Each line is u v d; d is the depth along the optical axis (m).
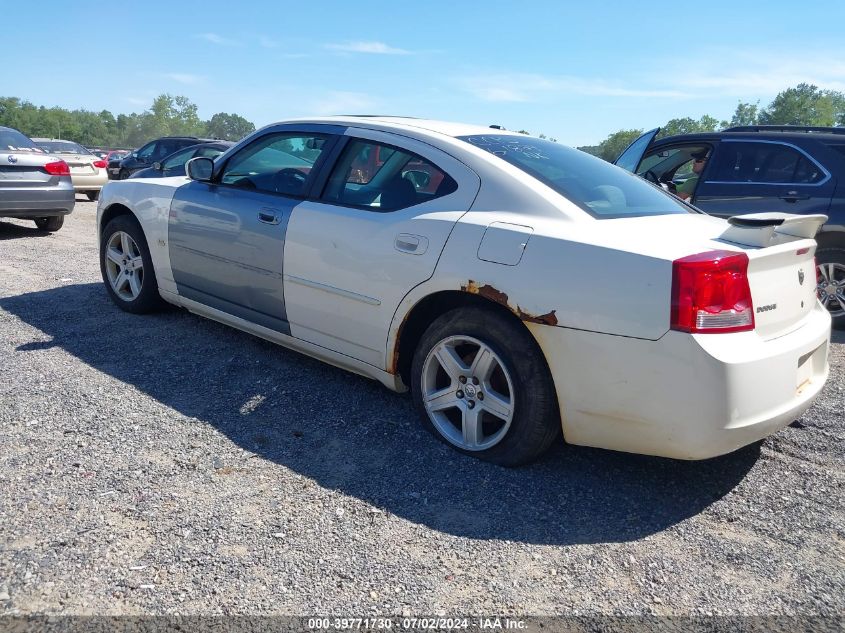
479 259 3.13
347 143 3.94
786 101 92.50
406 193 3.58
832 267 5.96
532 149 3.79
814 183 5.93
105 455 3.13
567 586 2.43
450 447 3.41
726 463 3.39
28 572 2.31
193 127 151.88
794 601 2.40
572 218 3.09
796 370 2.91
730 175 6.30
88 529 2.56
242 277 4.24
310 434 3.49
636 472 3.28
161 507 2.74
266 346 4.74
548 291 2.93
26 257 7.71
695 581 2.49
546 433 3.10
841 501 3.07
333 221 3.72
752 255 2.78
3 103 142.50
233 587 2.31
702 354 2.64
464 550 2.60
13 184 8.70
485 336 3.16
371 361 3.67
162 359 4.41
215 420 3.58
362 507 2.85
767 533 2.81
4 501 2.71
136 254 5.27
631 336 2.76
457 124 4.02
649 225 3.18
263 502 2.84
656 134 6.66
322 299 3.79
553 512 2.90
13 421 3.41
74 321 5.15
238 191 4.35
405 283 3.38
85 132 165.25
